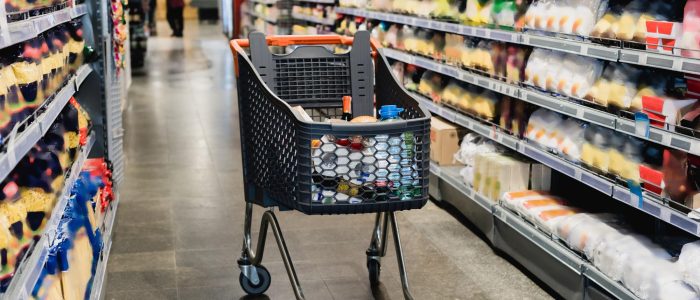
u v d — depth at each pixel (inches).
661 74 117.5
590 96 127.2
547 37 136.9
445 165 192.5
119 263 150.9
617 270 112.9
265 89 108.2
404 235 169.2
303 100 125.1
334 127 99.2
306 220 180.5
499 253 157.3
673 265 106.3
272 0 460.4
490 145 173.6
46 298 83.4
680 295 101.0
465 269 148.8
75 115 118.7
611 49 115.7
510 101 161.0
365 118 114.9
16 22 81.0
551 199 146.1
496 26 163.9
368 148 102.5
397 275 146.0
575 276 124.1
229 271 147.4
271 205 116.8
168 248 160.4
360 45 125.9
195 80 432.8
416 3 210.1
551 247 130.0
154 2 754.8
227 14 731.4
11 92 77.6
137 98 366.0
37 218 85.7
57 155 99.8
